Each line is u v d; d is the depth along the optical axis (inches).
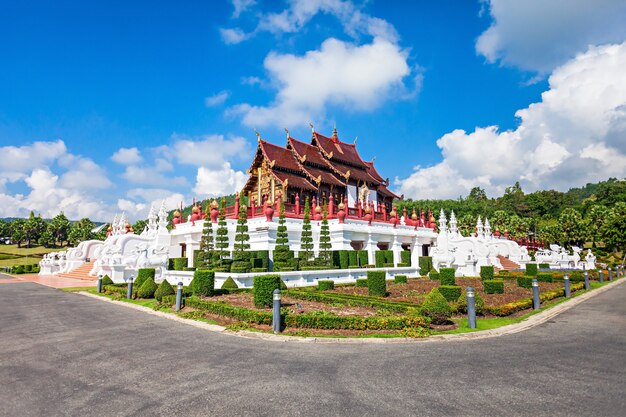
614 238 2568.9
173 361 328.5
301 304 612.4
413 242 1598.2
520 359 339.0
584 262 1644.9
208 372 298.2
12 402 241.6
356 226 1311.5
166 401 241.1
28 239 3959.2
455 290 631.2
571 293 862.5
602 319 545.6
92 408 231.3
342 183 1784.0
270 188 1619.1
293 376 288.4
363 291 821.9
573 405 235.0
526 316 568.7
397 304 559.5
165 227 1283.2
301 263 1052.5
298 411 225.1
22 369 308.7
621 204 2942.9
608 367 315.0
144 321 517.3
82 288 951.6
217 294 713.6
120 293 776.3
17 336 426.6
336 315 488.7
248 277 812.0
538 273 1122.7
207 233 1017.5
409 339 417.4
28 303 692.7
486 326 488.4
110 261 1039.6
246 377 285.9
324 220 1101.7
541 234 3201.3
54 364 321.4
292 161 1721.2
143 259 971.9
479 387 266.1
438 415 219.6
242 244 929.5
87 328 470.6
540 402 239.6
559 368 311.9
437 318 488.1
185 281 905.5
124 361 329.1
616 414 221.9
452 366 316.8
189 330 459.5
